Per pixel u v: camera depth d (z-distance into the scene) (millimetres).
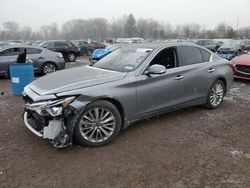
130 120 4742
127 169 3746
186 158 4051
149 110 4969
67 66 17594
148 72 4809
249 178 3564
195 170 3738
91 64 5738
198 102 5961
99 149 4301
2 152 4172
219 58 6512
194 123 5465
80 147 4336
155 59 5105
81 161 3934
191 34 88875
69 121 4070
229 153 4223
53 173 3639
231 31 78125
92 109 4254
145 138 4719
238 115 6027
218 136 4863
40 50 12008
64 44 20938
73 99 4070
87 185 3404
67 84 4246
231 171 3723
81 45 28203
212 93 6281
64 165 3826
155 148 4355
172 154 4168
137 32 96812
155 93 4984
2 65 11023
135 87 4684
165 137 4773
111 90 4391
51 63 12164
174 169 3760
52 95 4043
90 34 104188
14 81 7910
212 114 6047
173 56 5453
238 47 22125
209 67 6027
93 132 4320
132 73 4734
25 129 5059
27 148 4301
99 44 29938
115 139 4656
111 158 4023
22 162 3893
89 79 4414
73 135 4246
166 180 3512
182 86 5453
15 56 11305
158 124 5363
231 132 5055
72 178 3537
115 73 4727
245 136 4887
